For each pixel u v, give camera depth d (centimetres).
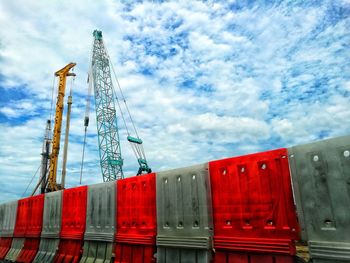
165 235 636
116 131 6106
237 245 506
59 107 5016
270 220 475
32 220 1175
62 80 5162
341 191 407
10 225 1368
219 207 549
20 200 1322
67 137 5088
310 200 434
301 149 457
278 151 486
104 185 841
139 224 706
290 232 450
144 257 675
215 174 568
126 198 758
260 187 497
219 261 530
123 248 736
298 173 453
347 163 407
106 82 6353
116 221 773
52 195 1071
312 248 418
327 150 429
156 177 688
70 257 898
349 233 391
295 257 438
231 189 536
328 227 411
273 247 460
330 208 413
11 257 1242
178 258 602
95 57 6462
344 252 388
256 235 488
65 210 980
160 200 665
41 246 1075
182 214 611
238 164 535
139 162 6219
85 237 858
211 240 553
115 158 5938
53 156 4794
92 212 859
